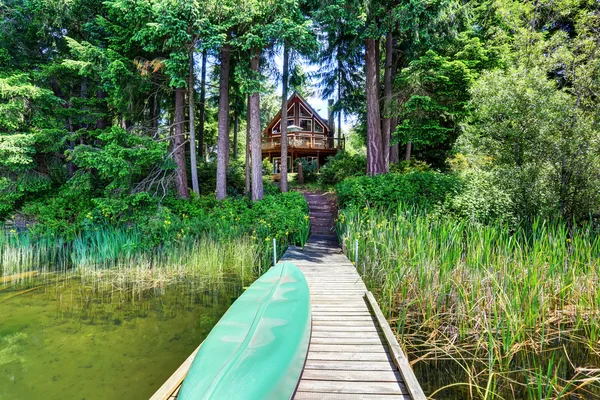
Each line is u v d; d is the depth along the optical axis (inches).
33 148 370.6
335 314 154.1
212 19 350.6
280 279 152.1
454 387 115.2
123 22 369.7
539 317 155.1
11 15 417.1
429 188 343.9
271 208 349.4
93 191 382.9
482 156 317.1
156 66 343.3
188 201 389.7
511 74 289.6
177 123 414.9
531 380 117.1
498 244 196.9
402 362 106.2
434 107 430.9
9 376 119.0
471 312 149.3
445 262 176.2
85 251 285.6
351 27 430.0
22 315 177.0
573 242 200.8
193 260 259.3
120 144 345.7
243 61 382.9
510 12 426.0
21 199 400.8
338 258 274.7
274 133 956.0
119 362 129.6
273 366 81.1
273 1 348.5
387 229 243.1
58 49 443.5
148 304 194.1
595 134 256.8
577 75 282.0
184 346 143.1
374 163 479.5
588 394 112.5
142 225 301.4
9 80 360.8
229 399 65.9
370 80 480.7
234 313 112.2
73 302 197.3
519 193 285.3
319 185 703.1
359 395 93.0
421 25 413.1
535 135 274.1
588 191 265.4
